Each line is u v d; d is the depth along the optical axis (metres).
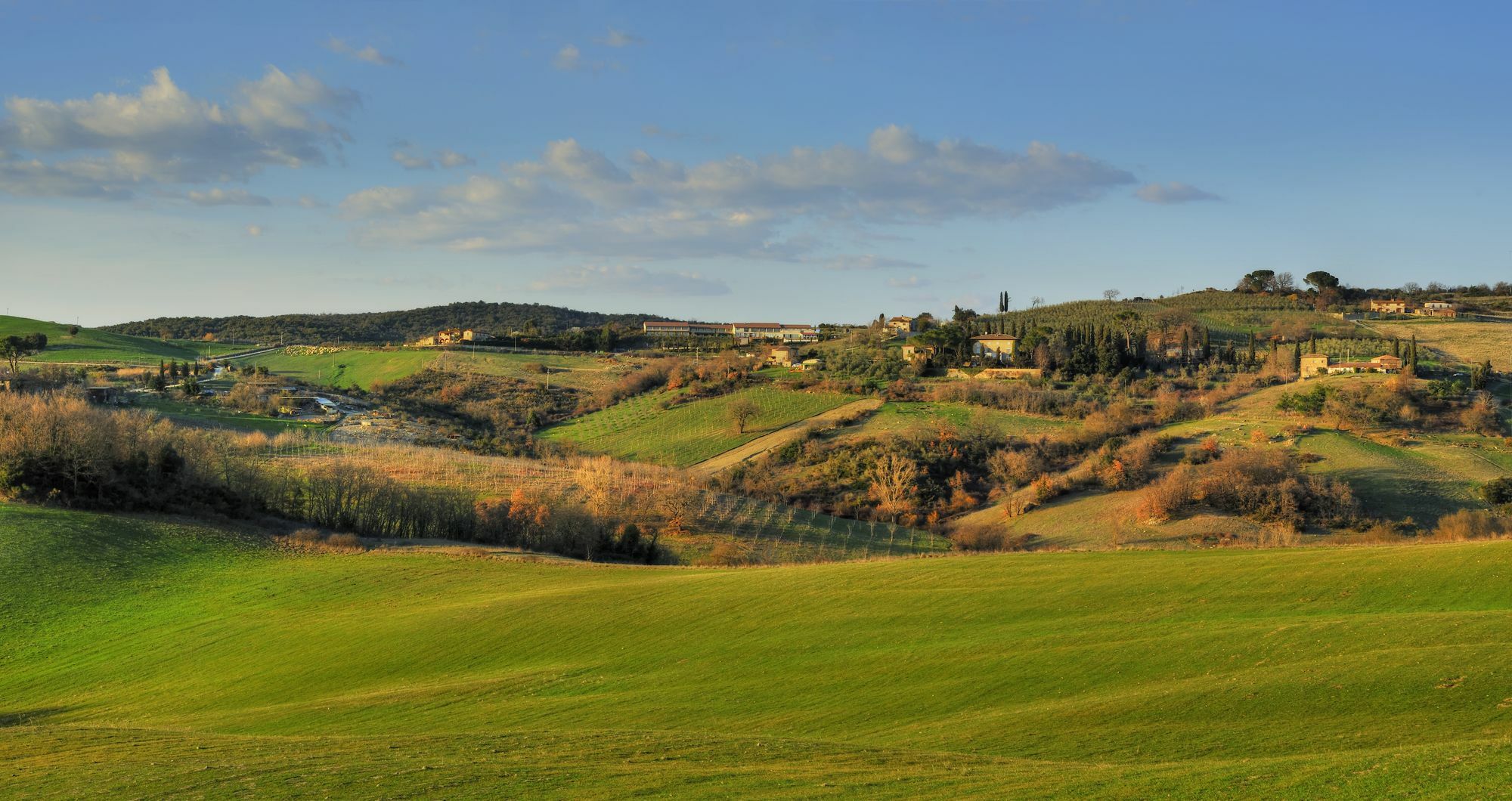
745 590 67.31
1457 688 36.81
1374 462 145.38
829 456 177.62
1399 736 33.88
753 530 132.00
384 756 34.72
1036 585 62.16
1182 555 69.06
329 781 30.73
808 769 32.84
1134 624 52.59
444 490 126.19
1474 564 55.97
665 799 28.78
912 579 66.75
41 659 61.75
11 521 88.69
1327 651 43.62
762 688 48.06
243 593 76.81
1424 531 121.25
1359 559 60.03
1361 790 26.38
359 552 95.25
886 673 48.38
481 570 86.31
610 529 118.06
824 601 63.06
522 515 113.75
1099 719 38.94
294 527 107.19
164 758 35.34
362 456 150.75
